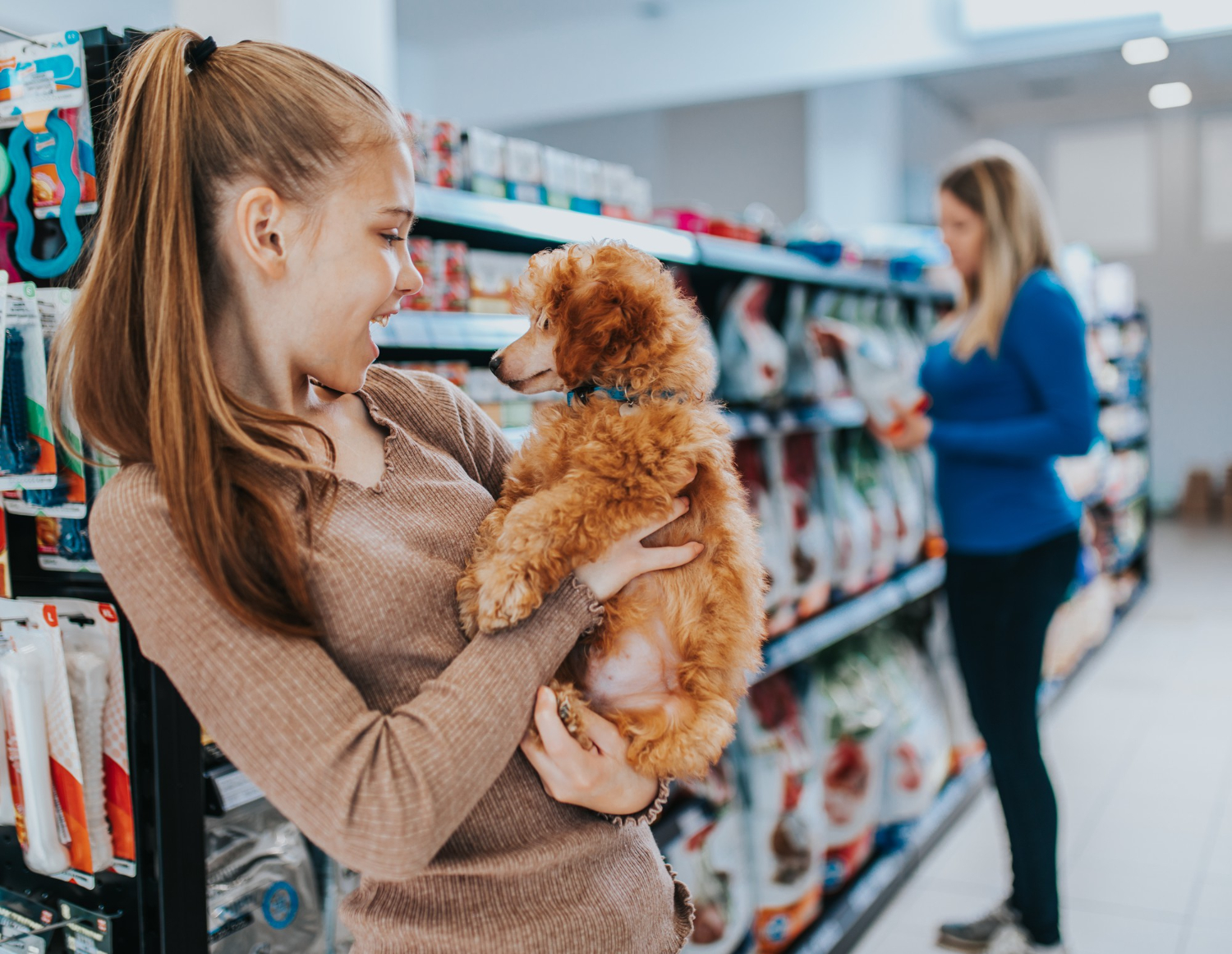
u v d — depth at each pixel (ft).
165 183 2.97
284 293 3.14
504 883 3.17
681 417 3.75
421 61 28.12
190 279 2.94
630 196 8.30
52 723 4.00
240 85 3.09
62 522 4.11
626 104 25.98
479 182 6.49
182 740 4.09
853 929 8.98
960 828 11.48
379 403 3.79
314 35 7.91
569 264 4.08
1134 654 18.19
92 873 4.05
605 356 3.86
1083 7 20.42
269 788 2.81
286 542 2.93
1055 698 15.43
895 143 26.94
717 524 3.84
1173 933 9.21
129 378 3.05
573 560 3.31
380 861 2.73
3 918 4.49
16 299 3.92
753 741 8.46
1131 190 36.58
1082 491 16.37
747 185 28.94
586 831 3.34
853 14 23.20
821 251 9.89
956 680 12.17
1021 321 8.14
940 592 12.44
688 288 9.07
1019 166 8.33
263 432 3.05
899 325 12.68
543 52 26.84
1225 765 13.02
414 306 5.95
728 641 3.76
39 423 3.94
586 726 3.39
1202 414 36.27
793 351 9.73
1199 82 30.73
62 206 4.00
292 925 5.12
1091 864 10.58
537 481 3.84
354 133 3.13
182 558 2.86
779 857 8.36
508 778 3.28
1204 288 35.86
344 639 3.06
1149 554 26.09
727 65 24.80
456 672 3.02
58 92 3.94
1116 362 20.71
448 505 3.52
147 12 20.33
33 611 4.09
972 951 8.82
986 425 8.39
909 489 11.65
